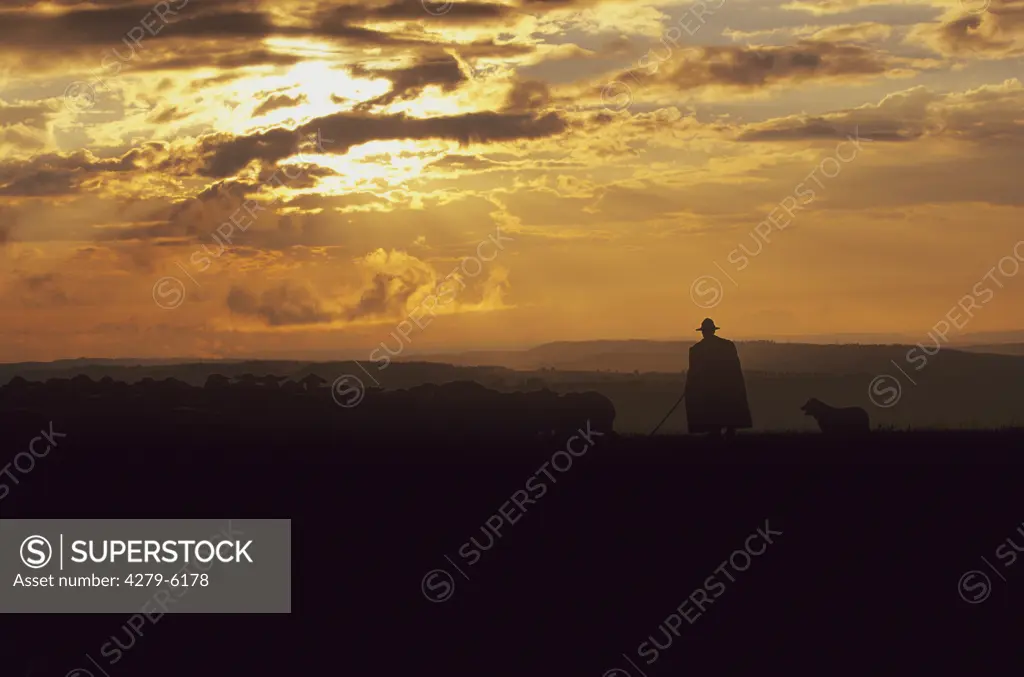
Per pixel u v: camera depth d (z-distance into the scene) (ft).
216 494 74.95
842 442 92.79
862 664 44.52
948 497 67.15
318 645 48.49
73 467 86.33
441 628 48.98
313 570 57.52
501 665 45.60
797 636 47.29
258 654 47.73
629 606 50.57
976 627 47.73
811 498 67.41
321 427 110.32
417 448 97.86
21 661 48.57
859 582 52.95
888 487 70.13
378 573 56.54
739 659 45.39
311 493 74.43
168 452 94.38
